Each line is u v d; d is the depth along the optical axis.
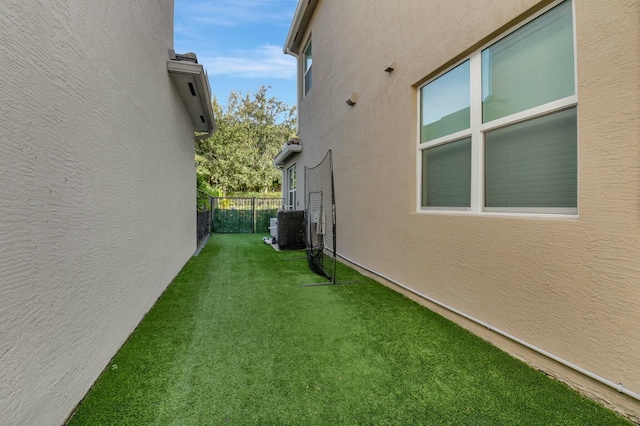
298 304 3.78
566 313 2.10
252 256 7.31
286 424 1.74
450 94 3.41
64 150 1.78
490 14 2.75
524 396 1.99
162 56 4.23
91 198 2.10
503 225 2.60
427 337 2.85
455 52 3.19
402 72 4.15
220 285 4.64
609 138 1.86
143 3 3.36
